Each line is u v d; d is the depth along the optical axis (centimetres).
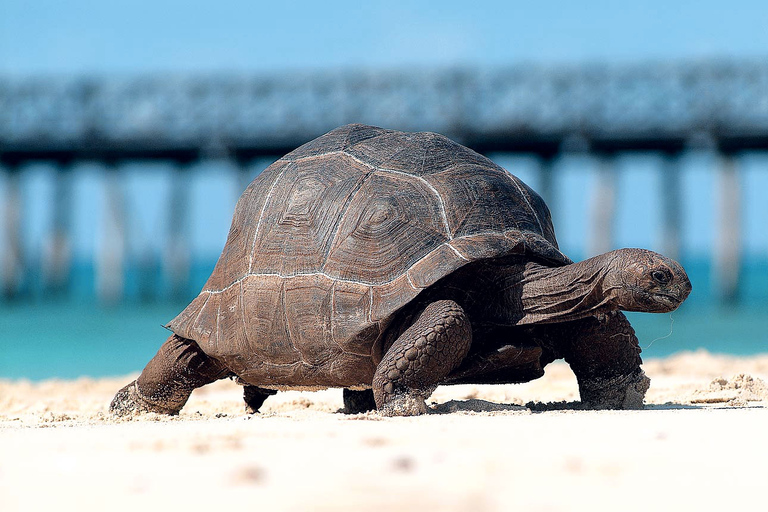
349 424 2023
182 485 1280
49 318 13300
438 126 11600
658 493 1220
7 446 1742
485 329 2394
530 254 2416
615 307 2316
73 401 3769
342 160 2620
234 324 2598
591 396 2562
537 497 1177
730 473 1362
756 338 9819
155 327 11956
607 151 11825
